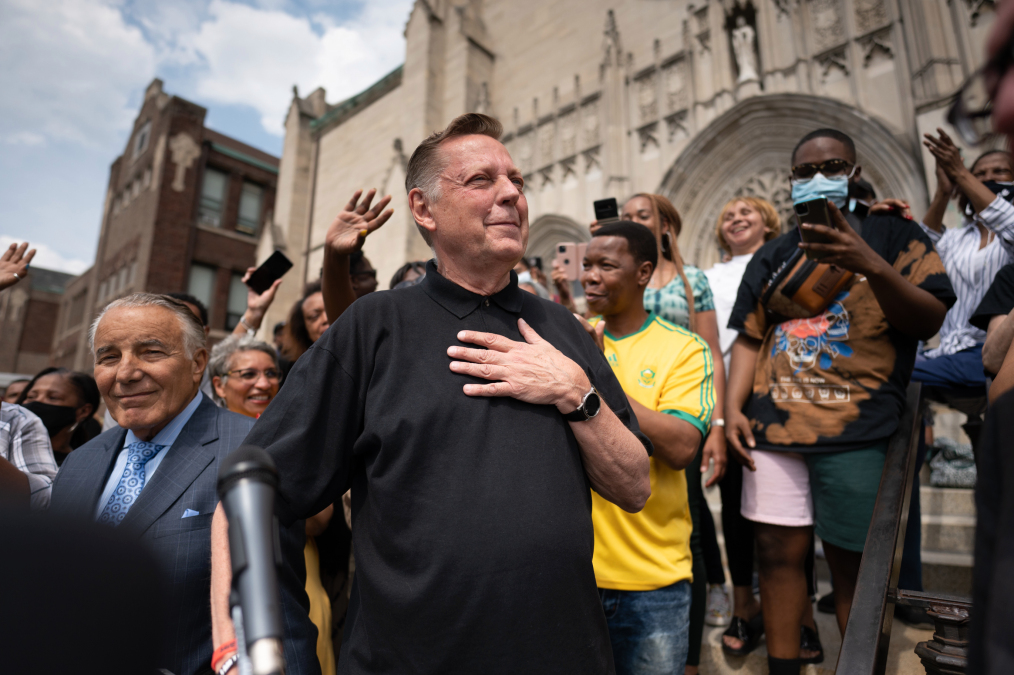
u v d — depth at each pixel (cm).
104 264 2053
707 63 834
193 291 1781
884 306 170
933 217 306
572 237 941
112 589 27
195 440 163
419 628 97
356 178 1380
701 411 176
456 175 125
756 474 197
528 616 97
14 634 25
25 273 211
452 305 123
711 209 793
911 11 638
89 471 169
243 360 247
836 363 183
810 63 728
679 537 178
